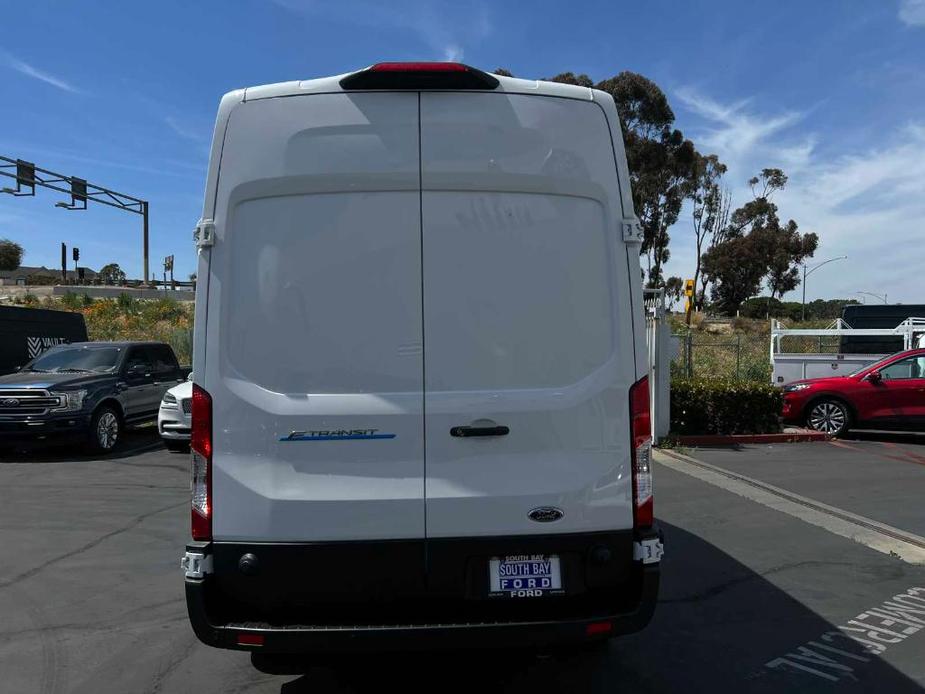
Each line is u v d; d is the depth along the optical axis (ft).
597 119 11.19
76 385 37.09
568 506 10.96
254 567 10.73
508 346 10.94
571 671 13.52
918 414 41.83
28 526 23.79
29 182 94.43
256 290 10.77
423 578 10.81
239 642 10.49
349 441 10.74
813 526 23.47
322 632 10.40
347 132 10.78
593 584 11.06
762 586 17.98
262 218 10.78
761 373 54.54
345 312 10.80
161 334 97.60
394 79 10.77
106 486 30.17
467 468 10.84
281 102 10.77
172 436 37.73
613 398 11.09
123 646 14.74
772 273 196.24
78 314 54.44
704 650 14.42
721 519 24.35
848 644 14.70
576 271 11.07
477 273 10.91
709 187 199.00
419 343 10.84
